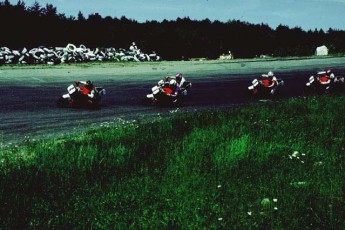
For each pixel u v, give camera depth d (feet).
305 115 45.24
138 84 79.77
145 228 16.81
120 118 44.68
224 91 76.74
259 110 49.21
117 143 30.76
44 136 34.71
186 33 186.70
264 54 217.56
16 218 17.29
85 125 40.29
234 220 17.78
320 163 26.35
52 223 17.06
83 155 26.22
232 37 214.69
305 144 31.91
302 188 21.79
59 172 23.15
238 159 26.86
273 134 35.27
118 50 150.82
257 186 22.16
